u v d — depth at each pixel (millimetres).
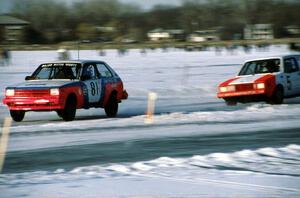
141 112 57906
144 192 21609
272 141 36812
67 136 40250
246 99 59281
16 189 22328
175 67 142500
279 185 22859
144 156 31609
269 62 61375
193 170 26141
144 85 92000
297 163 27953
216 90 82500
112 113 53750
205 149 34000
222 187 22453
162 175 25000
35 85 48688
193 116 51156
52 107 47594
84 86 50188
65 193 21562
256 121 47594
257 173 25438
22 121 50625
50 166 28969
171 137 39344
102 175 25188
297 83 61531
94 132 42219
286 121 47312
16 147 35500
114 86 54125
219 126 44875
